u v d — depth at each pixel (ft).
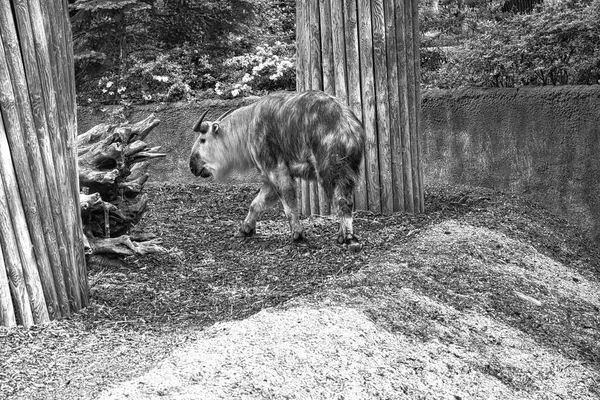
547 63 33.19
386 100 29.63
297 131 24.80
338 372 14.75
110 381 14.87
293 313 17.16
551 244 27.99
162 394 13.11
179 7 41.63
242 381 13.62
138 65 40.60
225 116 26.89
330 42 30.04
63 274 19.24
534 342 19.22
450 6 45.37
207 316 19.35
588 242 29.81
